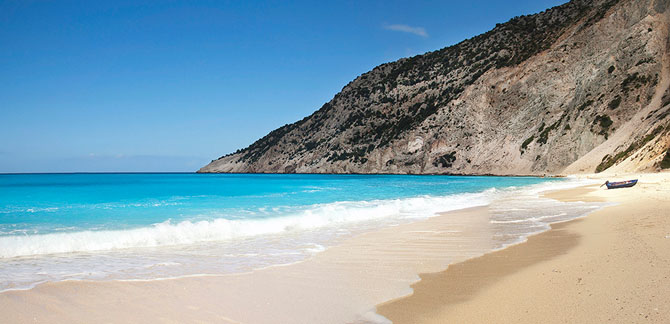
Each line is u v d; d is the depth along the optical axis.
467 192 32.06
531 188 35.66
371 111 139.25
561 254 7.75
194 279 6.66
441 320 4.57
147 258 8.43
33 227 12.18
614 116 71.00
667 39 72.06
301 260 8.13
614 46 80.44
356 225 13.66
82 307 5.28
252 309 5.19
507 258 7.75
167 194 28.95
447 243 9.77
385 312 4.94
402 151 112.69
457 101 109.62
